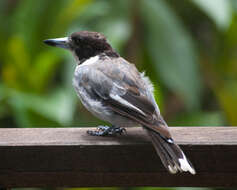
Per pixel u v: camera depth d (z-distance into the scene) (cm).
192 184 699
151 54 1266
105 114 816
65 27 1262
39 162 690
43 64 1193
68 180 700
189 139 713
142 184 703
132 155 696
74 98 1173
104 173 698
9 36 1343
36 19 1273
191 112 1263
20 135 745
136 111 760
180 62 1255
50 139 719
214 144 688
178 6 1403
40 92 1206
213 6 1223
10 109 1174
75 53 938
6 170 691
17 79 1209
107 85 821
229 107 1291
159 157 695
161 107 1170
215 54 1412
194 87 1252
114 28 1245
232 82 1391
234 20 1312
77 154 692
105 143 696
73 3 1245
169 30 1270
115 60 891
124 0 1280
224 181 697
